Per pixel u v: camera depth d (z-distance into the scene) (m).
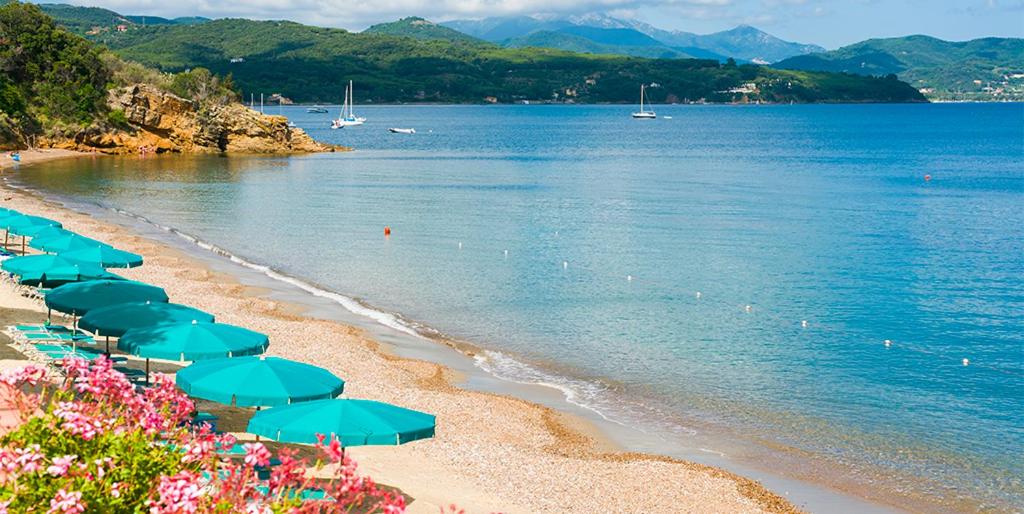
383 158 147.88
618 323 42.00
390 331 39.19
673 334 40.19
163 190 91.44
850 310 45.38
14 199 75.38
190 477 10.34
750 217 80.81
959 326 42.34
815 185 110.50
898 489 24.02
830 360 36.41
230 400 19.02
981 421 29.59
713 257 60.31
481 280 51.28
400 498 11.32
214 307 40.31
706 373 34.31
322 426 17.67
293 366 20.27
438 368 33.62
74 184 92.75
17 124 124.44
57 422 11.45
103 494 10.57
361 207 83.50
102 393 12.82
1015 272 55.50
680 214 82.44
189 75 149.25
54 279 30.03
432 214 79.88
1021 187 108.75
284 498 11.20
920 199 95.88
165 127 136.88
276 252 58.66
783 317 43.75
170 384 13.48
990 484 24.48
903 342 39.31
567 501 21.67
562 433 27.38
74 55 133.50
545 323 41.69
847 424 29.06
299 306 42.97
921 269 56.44
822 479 24.66
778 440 27.55
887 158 159.25
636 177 120.38
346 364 32.72
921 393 32.38
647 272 54.72
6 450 10.59
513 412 28.86
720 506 22.22
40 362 26.39
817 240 68.00
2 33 131.75
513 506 20.95
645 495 22.56
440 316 42.50
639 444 26.81
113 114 132.50
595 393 31.72
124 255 34.97
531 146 189.75
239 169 118.38
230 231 66.81
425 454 24.23
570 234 69.62
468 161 145.88
